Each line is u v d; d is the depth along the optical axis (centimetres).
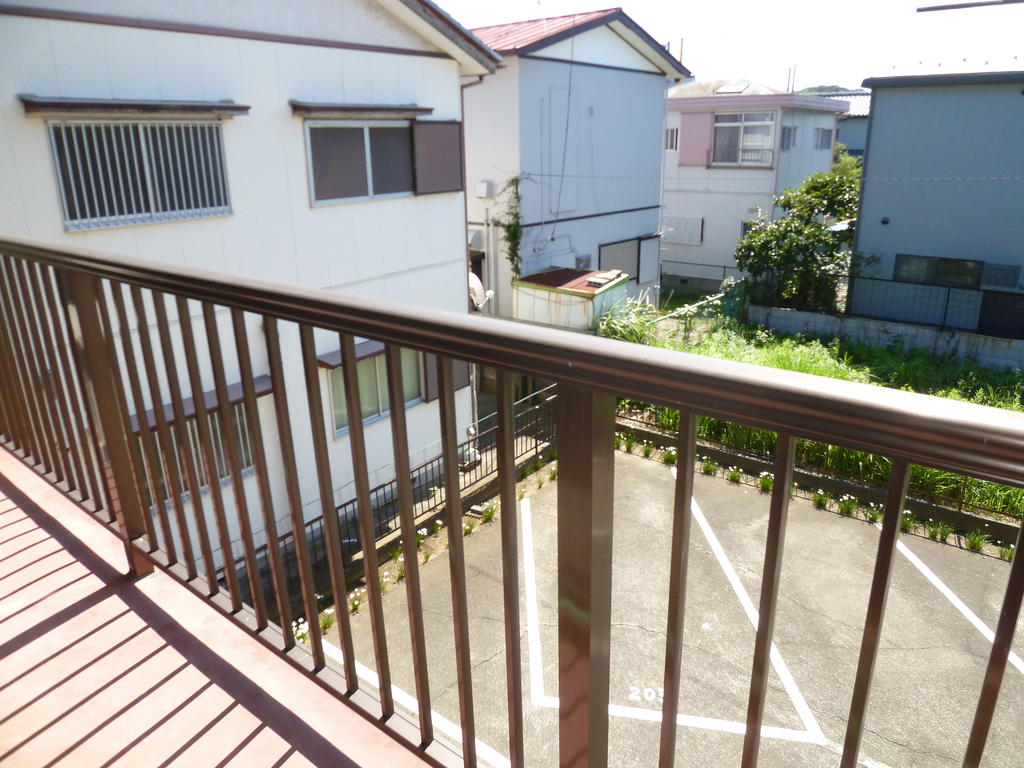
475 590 628
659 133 1644
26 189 572
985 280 1302
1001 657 60
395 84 845
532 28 1434
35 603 196
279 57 725
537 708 475
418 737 129
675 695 87
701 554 657
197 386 148
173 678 166
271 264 757
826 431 63
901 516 62
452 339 92
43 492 256
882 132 1342
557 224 1440
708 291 1977
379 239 862
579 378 81
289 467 133
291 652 152
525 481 830
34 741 150
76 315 181
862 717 71
